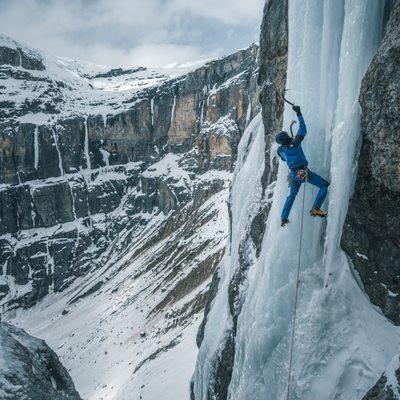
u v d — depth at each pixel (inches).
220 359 583.5
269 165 579.5
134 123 6082.7
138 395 1411.2
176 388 1245.1
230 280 648.4
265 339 399.2
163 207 5177.2
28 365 533.6
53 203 5590.6
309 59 384.5
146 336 2337.6
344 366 334.0
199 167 4965.6
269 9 569.3
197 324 1807.3
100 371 2293.3
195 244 3070.9
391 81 295.4
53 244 5364.2
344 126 340.5
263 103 595.2
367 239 346.3
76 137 5994.1
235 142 4596.5
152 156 5984.3
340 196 344.8
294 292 382.6
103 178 5979.3
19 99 5930.1
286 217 350.0
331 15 363.6
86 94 6683.1
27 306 4852.4
